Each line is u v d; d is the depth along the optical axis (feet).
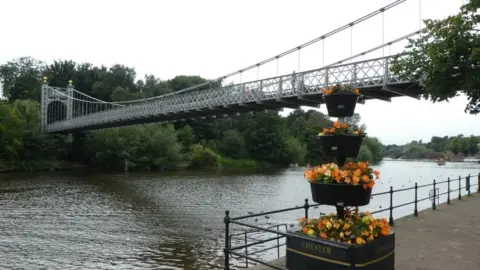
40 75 306.55
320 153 299.58
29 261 47.06
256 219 70.44
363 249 14.83
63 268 44.55
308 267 15.75
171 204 91.76
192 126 287.89
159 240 56.65
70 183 137.28
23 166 194.59
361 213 16.67
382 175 204.54
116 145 212.23
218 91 95.35
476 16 28.81
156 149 212.84
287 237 16.66
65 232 62.03
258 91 81.97
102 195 106.63
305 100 73.67
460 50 28.37
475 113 33.86
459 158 515.91
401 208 82.23
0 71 301.84
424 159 551.59
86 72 298.97
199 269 43.34
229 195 108.99
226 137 274.98
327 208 82.17
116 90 265.13
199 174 186.09
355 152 16.63
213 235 59.57
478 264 21.71
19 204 89.71
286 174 192.44
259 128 288.51
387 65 59.21
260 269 21.26
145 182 143.74
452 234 28.81
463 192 102.01
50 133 225.15
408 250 24.61
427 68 31.27
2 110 200.23
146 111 124.47
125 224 68.64
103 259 47.67
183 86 327.67
